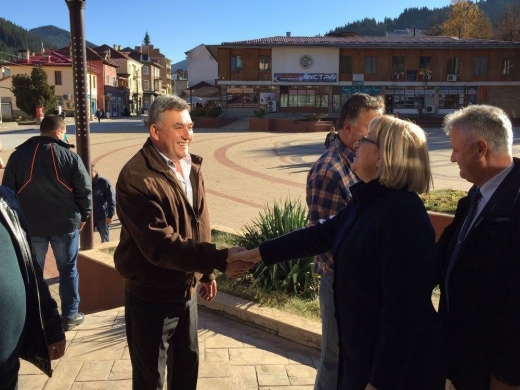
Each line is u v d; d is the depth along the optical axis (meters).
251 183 14.71
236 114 45.53
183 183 2.80
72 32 6.36
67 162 4.52
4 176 4.50
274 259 2.47
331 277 2.63
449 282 2.10
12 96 59.38
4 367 1.95
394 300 1.80
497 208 1.95
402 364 1.80
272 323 4.06
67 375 3.52
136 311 2.66
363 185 1.99
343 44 44.06
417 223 1.84
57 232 4.45
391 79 45.00
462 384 2.07
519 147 24.47
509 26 66.94
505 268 1.92
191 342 2.88
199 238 2.83
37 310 2.13
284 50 44.47
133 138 30.22
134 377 2.75
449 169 16.94
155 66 101.19
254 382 3.38
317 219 2.63
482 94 44.81
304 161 19.78
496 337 1.97
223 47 44.16
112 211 7.60
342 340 2.07
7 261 1.94
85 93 6.60
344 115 2.62
